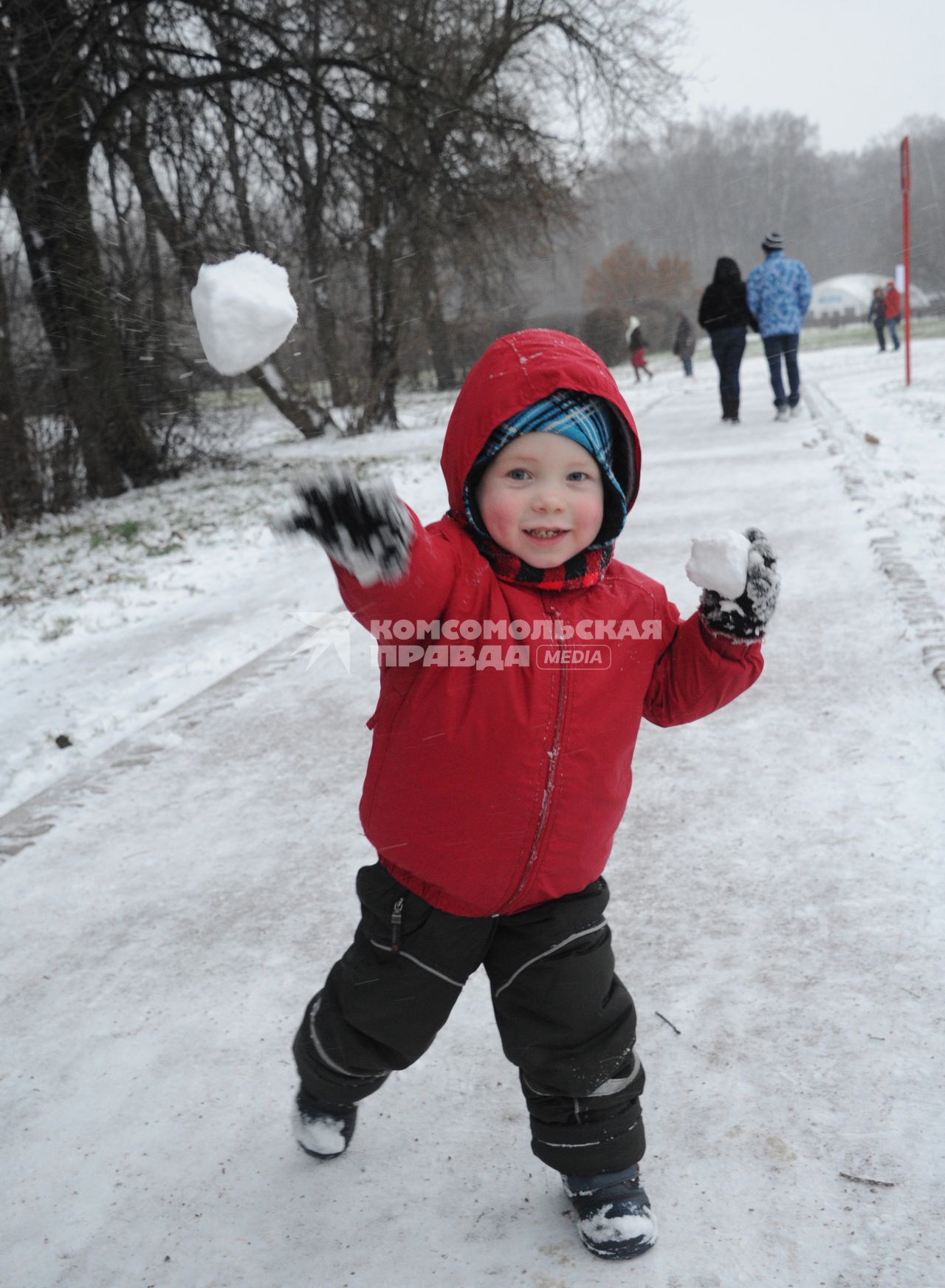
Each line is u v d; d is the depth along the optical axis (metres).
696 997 2.43
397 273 14.27
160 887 3.23
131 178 10.88
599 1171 1.80
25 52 9.73
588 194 18.86
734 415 12.77
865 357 24.66
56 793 3.99
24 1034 2.59
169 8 12.03
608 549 1.85
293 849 3.38
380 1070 1.93
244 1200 2.01
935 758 3.39
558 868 1.80
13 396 10.98
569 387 1.68
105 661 6.04
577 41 17.05
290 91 13.43
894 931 2.57
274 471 13.67
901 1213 1.81
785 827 3.12
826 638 4.61
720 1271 1.74
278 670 5.21
